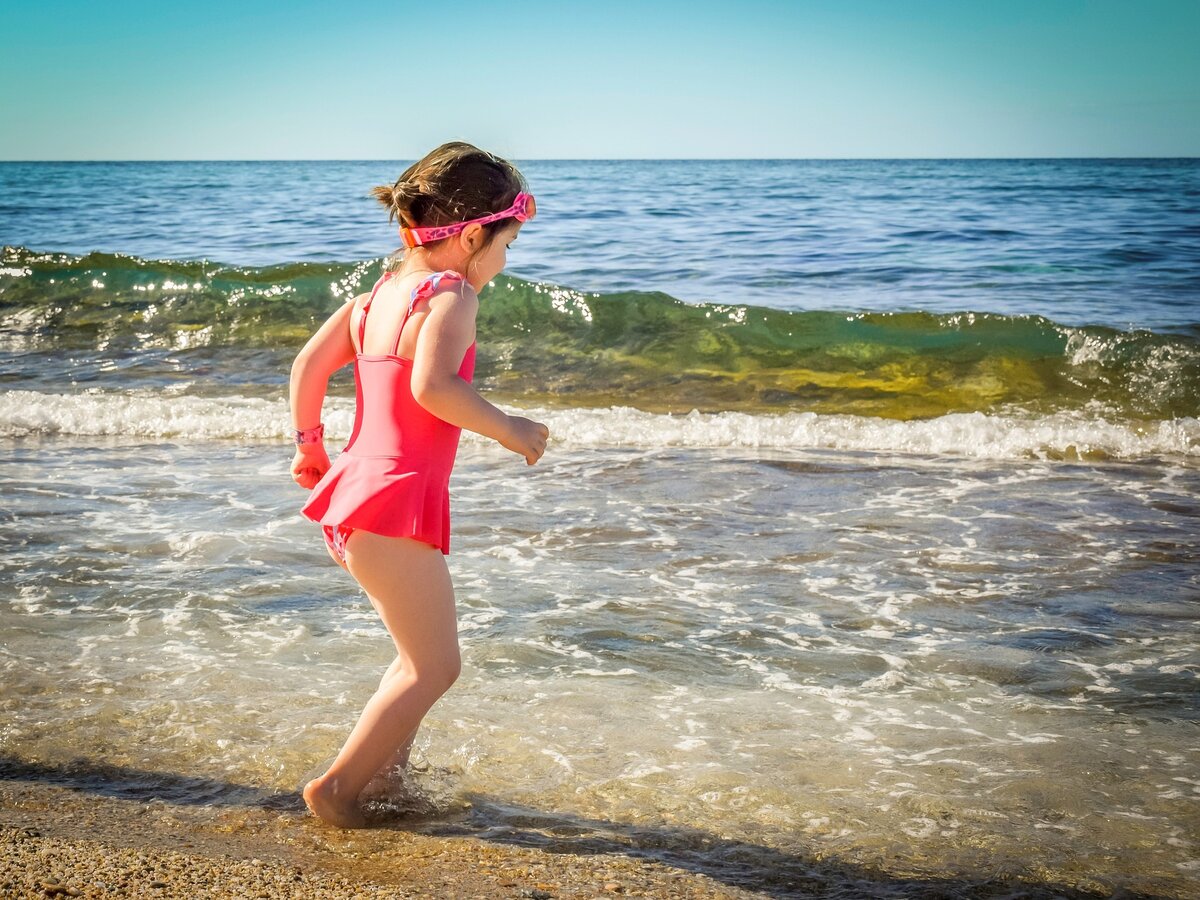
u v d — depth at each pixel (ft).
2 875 6.55
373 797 8.45
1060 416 27.20
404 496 7.54
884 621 13.43
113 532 16.69
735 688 11.25
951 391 29.91
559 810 8.54
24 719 10.00
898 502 19.35
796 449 23.90
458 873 7.23
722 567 15.56
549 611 13.56
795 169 325.21
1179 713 10.76
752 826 8.35
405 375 7.72
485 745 9.72
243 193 127.03
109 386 30.09
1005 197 108.88
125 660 11.60
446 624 7.93
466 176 7.98
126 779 8.83
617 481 20.74
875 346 33.22
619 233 69.67
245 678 11.12
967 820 8.51
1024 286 46.50
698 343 34.12
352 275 41.75
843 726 10.33
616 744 9.81
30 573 14.65
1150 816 8.63
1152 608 13.97
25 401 26.37
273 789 8.71
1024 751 9.82
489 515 18.20
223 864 7.02
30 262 43.42
